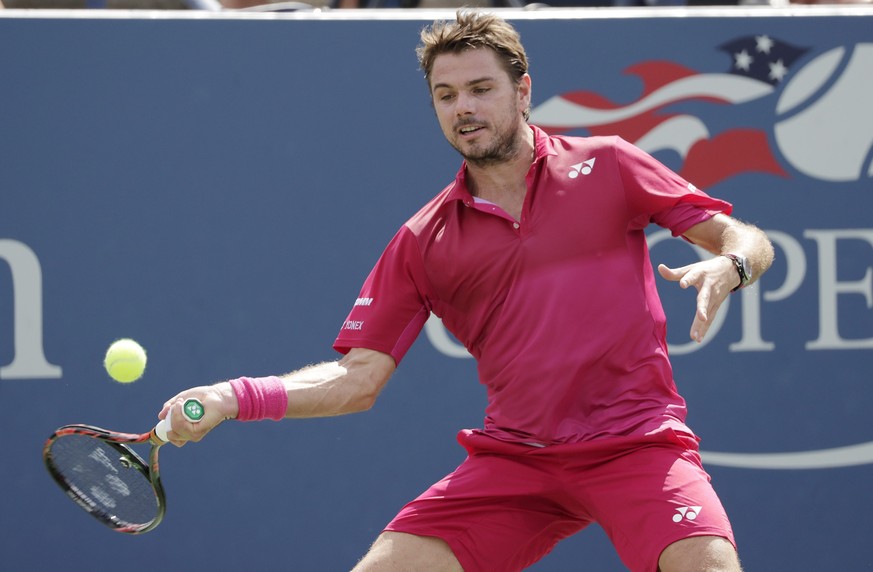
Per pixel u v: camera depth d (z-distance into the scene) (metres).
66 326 16.94
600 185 12.52
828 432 17.62
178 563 17.00
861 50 17.83
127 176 17.05
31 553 16.81
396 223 17.42
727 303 17.59
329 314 17.31
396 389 17.33
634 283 12.42
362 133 17.39
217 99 17.19
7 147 16.88
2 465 16.80
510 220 12.45
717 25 17.73
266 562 17.12
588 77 17.64
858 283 17.78
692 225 12.48
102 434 12.05
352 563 17.20
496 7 20.58
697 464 12.28
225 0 20.52
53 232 16.95
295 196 17.31
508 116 12.32
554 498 12.70
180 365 17.09
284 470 17.17
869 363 17.70
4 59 16.84
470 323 12.88
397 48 17.42
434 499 12.81
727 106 17.75
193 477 17.05
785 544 17.58
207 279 17.16
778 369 17.62
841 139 17.84
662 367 12.41
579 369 12.20
